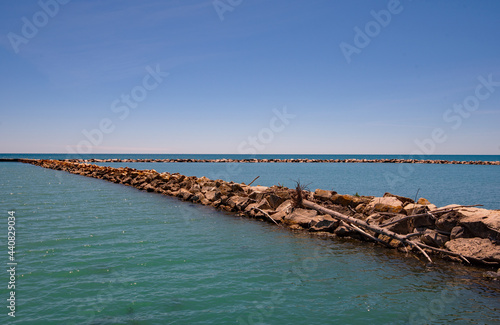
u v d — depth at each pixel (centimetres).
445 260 1241
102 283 959
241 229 1738
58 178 4909
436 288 976
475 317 800
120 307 819
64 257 1177
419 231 1392
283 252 1326
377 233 1512
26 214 1977
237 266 1142
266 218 2006
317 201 1970
